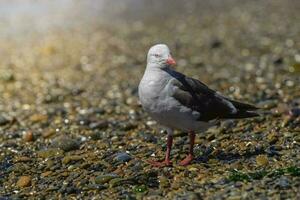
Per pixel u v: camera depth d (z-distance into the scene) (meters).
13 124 16.91
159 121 11.48
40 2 38.09
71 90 21.52
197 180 10.88
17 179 11.88
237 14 32.56
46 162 12.73
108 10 35.88
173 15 33.91
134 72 23.77
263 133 13.62
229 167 11.45
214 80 21.28
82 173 11.82
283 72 21.77
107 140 14.28
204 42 27.59
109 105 18.50
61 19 33.91
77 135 15.05
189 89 11.30
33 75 24.19
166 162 11.76
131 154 12.78
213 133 13.84
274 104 16.48
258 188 10.15
